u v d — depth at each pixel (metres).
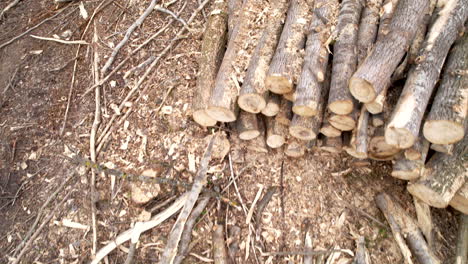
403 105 2.23
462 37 2.57
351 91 2.28
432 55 2.39
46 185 2.94
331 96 2.39
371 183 2.85
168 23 3.60
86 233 2.71
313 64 2.49
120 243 2.65
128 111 3.10
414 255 2.62
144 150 2.91
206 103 2.74
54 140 3.10
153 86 3.21
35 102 3.31
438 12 2.63
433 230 2.72
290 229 2.69
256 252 2.63
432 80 2.33
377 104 2.30
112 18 3.69
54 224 2.78
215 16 3.26
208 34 3.15
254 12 2.95
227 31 3.24
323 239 2.67
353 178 2.86
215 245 2.61
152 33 3.56
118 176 2.83
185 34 3.53
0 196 2.97
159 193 2.75
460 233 2.70
